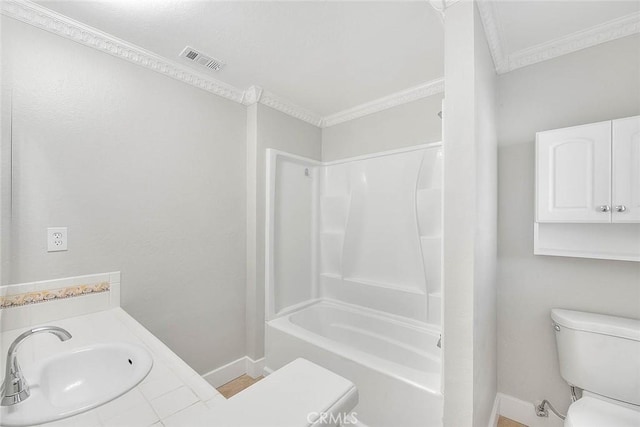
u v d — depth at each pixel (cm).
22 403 77
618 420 116
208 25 148
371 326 231
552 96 162
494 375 169
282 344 207
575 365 141
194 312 196
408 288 224
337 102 244
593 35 148
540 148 148
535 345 165
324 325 254
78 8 135
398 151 227
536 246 155
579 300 153
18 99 129
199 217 200
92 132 152
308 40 161
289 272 250
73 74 146
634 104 141
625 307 142
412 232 222
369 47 168
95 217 153
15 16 128
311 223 272
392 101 231
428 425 135
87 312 149
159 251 179
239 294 224
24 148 131
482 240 129
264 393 46
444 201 121
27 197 132
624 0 127
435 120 212
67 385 99
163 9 136
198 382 85
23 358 101
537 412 162
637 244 139
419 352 200
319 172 280
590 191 134
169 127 185
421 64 186
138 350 105
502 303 176
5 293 126
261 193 227
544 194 146
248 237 229
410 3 133
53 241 139
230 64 186
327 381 50
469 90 115
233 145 221
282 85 214
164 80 183
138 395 78
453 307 118
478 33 124
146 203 173
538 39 156
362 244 255
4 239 125
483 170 131
